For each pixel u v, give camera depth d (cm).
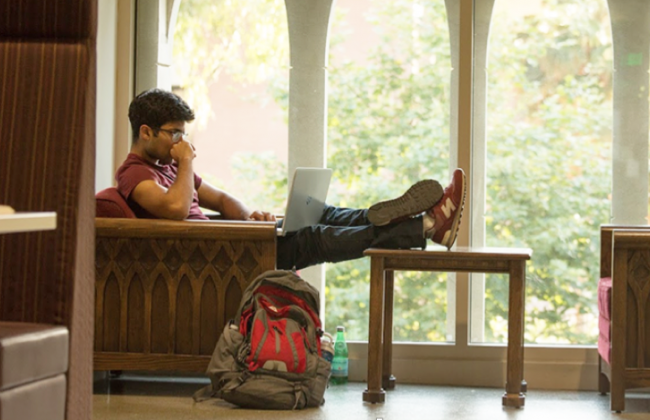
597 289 491
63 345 229
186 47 522
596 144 504
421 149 511
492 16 508
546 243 505
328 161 516
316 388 416
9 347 206
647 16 500
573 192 504
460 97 504
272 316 414
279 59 518
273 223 427
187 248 431
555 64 505
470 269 424
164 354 431
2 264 240
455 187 436
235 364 411
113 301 434
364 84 514
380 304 429
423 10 510
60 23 249
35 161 244
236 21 520
